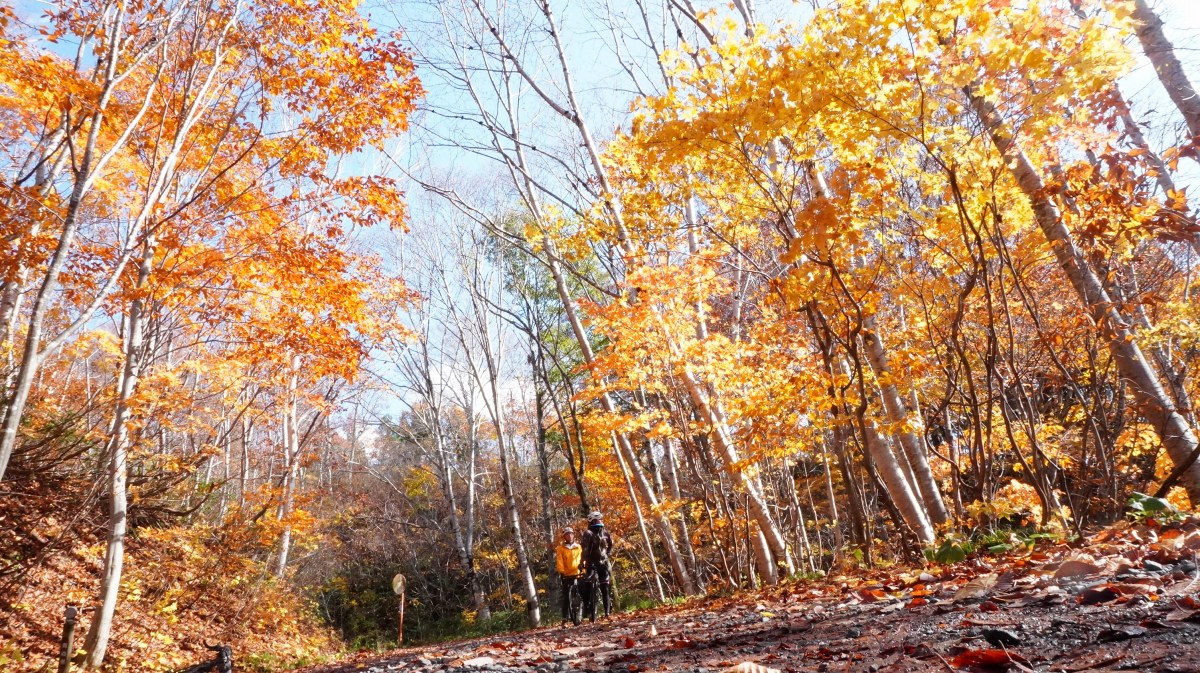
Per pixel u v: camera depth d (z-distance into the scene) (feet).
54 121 28.40
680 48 22.44
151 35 27.55
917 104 17.79
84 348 37.17
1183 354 28.78
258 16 27.25
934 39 16.98
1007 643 8.17
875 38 16.90
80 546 39.17
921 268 27.45
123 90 31.58
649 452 61.05
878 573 22.36
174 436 55.72
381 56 28.32
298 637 54.08
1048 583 11.62
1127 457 27.63
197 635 41.39
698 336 39.24
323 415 58.03
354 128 29.14
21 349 40.47
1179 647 6.52
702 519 53.72
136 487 38.99
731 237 32.55
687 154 21.66
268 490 52.34
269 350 33.73
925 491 28.71
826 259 19.52
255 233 31.40
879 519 45.27
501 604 92.99
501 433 72.95
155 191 26.17
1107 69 16.05
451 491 83.30
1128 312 23.63
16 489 33.65
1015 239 28.14
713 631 17.26
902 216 23.81
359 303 32.53
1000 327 28.76
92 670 28.19
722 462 36.37
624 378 36.19
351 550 101.71
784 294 21.49
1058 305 30.01
